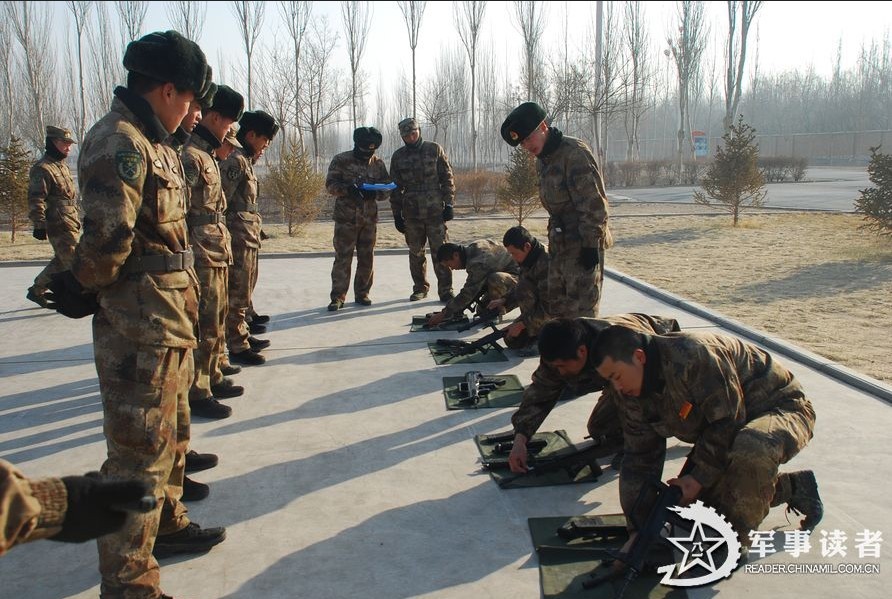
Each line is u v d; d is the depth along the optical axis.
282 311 8.09
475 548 3.24
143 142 2.77
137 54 2.78
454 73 48.50
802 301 8.33
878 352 6.14
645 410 3.04
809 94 76.88
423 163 8.15
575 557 3.13
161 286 2.86
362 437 4.53
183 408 3.22
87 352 6.58
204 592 2.95
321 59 28.08
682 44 37.09
